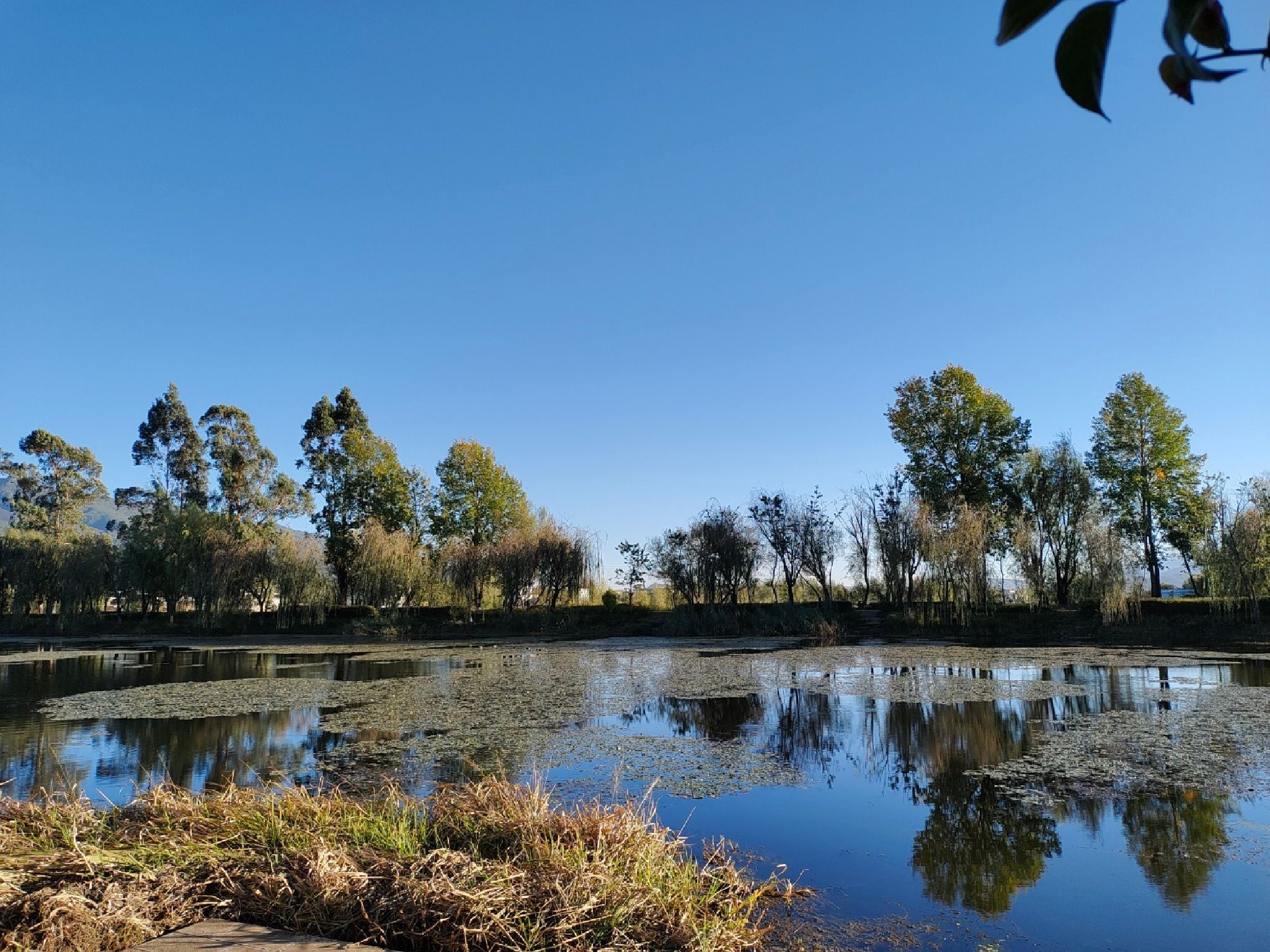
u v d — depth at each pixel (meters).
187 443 49.94
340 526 41.41
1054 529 30.50
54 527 51.25
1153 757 8.93
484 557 35.81
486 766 9.20
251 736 11.25
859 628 30.20
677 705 13.55
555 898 4.39
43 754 10.30
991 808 7.30
